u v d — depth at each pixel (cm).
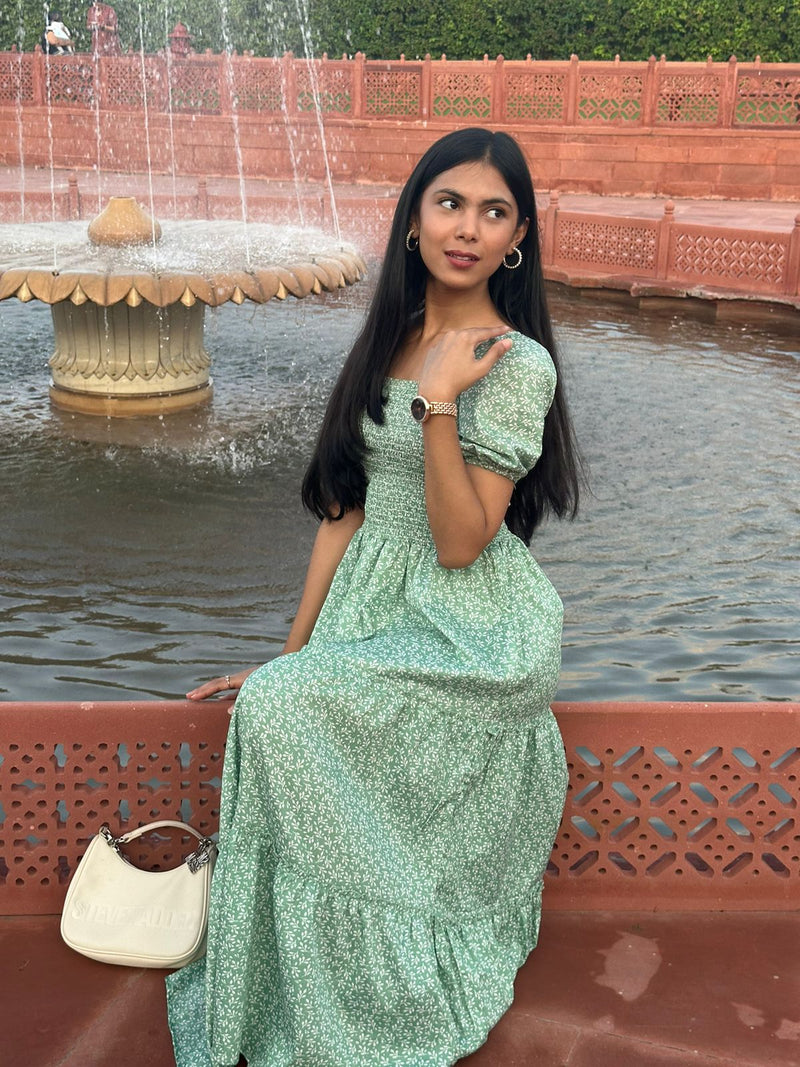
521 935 211
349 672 184
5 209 1349
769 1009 203
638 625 441
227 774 187
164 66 1995
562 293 1210
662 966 214
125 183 1881
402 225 202
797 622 447
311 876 182
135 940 209
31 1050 191
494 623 198
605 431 690
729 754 225
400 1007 185
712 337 1007
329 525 221
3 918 226
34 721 219
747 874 230
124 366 695
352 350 208
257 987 190
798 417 733
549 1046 193
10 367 818
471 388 195
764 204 1772
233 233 748
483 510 188
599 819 228
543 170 1888
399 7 2130
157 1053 191
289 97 1953
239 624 433
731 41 2009
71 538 504
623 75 1831
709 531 534
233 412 713
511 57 2127
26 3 2169
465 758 191
